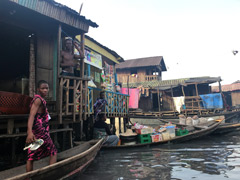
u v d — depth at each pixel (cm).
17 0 490
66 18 610
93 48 1120
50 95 639
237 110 2212
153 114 1961
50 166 301
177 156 618
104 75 1218
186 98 2027
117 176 423
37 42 624
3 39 638
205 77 2322
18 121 486
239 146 802
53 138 545
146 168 485
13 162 425
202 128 1098
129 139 823
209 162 536
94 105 775
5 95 390
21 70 655
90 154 472
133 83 2442
